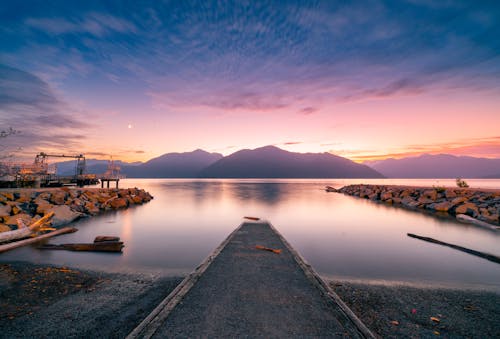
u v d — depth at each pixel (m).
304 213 26.62
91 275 8.05
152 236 15.30
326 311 4.69
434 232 16.61
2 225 13.12
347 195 56.41
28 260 9.59
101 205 27.02
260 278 6.30
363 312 5.81
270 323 4.28
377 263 10.06
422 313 5.80
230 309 4.73
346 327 4.19
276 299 5.14
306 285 5.86
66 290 6.83
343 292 6.94
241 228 13.73
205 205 34.53
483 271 9.11
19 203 17.69
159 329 4.08
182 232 16.67
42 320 5.28
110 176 50.19
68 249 11.23
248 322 4.30
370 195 46.53
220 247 9.43
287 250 9.05
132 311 5.68
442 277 8.47
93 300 6.23
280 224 19.98
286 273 6.66
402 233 16.31
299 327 4.17
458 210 23.64
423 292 7.01
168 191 71.25
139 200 35.66
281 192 68.31
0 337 4.68
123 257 10.47
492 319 5.58
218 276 6.42
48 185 34.19
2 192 18.73
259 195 56.12
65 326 5.06
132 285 7.25
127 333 4.86
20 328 4.98
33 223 13.80
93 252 11.06
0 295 6.46
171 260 10.23
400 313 5.79
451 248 12.45
